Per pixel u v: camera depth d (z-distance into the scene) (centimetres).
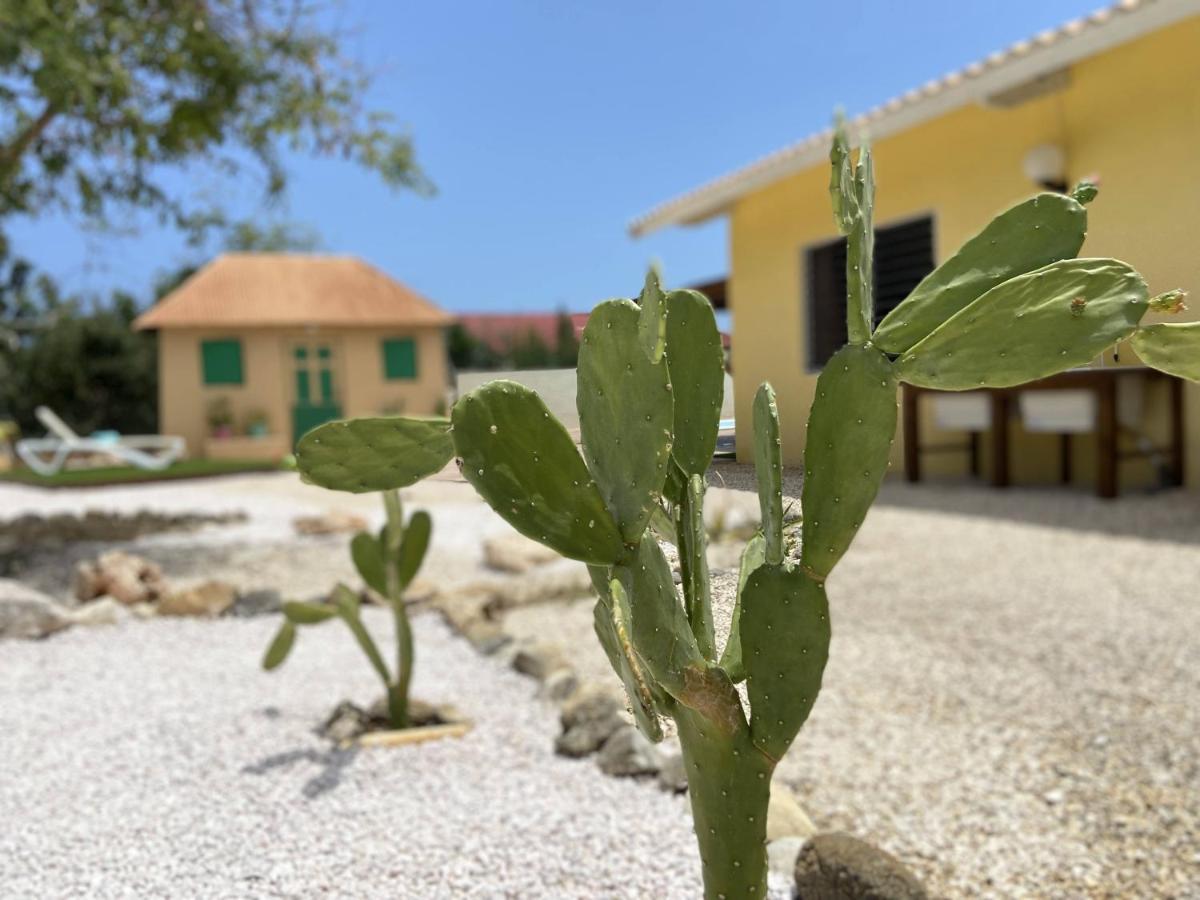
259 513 941
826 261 883
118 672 389
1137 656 392
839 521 121
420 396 1884
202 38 672
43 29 545
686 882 213
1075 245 118
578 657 413
